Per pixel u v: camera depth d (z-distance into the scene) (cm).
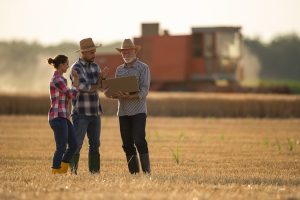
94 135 3212
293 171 3450
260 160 3922
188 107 8119
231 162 3822
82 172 3275
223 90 9625
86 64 3203
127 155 3244
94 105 3189
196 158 3997
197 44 9900
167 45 9944
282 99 8106
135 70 3222
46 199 2378
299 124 6800
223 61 9862
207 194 2456
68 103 3114
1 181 2834
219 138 5272
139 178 2911
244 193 2547
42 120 7006
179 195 2450
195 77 9869
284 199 2412
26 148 4481
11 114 8344
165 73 9950
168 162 3794
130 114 3188
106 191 2548
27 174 3064
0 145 4662
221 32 9838
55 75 3089
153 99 8144
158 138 5166
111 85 3170
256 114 8106
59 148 3086
